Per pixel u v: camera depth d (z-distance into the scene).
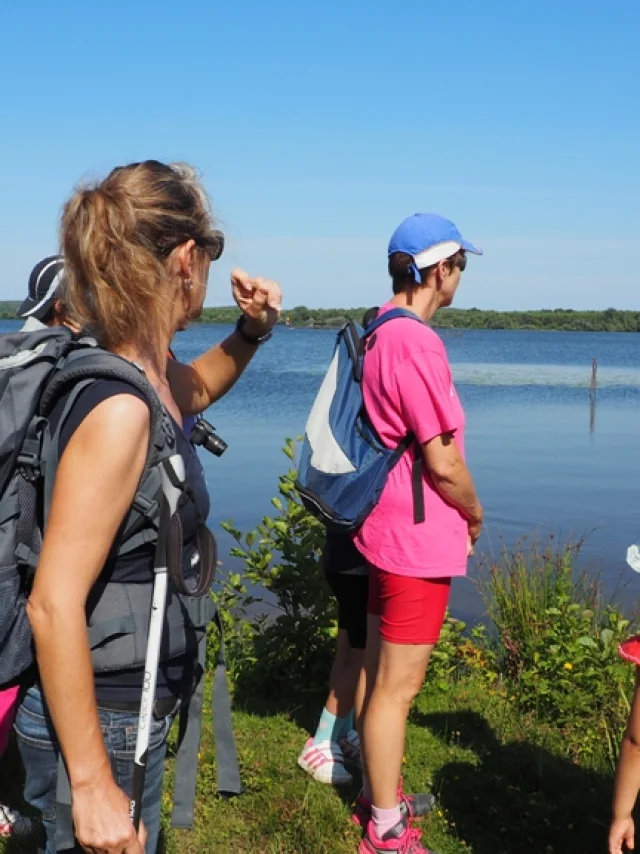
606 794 3.94
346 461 3.34
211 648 5.34
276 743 4.41
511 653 5.53
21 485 1.91
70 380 1.88
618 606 6.23
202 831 3.64
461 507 3.31
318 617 5.02
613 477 15.88
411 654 3.32
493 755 4.34
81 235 1.98
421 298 3.50
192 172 2.16
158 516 1.92
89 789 1.81
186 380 2.82
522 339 151.38
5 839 3.48
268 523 5.25
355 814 3.77
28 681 1.98
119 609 1.94
